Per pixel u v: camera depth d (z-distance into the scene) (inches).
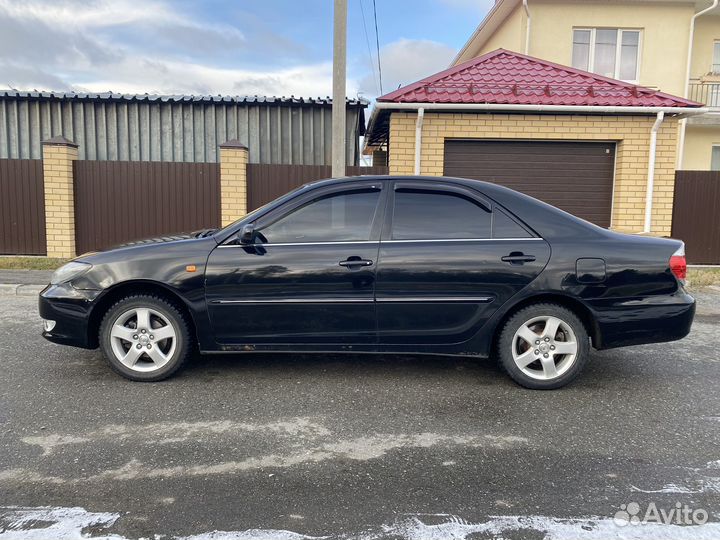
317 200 176.2
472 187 177.3
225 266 171.2
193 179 419.8
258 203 422.6
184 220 422.6
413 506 110.7
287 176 421.4
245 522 104.7
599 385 182.9
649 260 171.0
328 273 169.8
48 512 107.1
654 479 121.9
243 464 127.2
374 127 445.4
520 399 169.2
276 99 496.4
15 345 221.0
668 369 200.5
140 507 109.3
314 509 109.3
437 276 169.9
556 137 385.1
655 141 382.0
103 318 177.5
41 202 419.2
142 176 420.8
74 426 146.5
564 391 176.7
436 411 159.2
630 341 173.3
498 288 170.1
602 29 593.9
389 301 170.9
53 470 123.4
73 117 499.2
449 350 175.5
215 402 163.9
